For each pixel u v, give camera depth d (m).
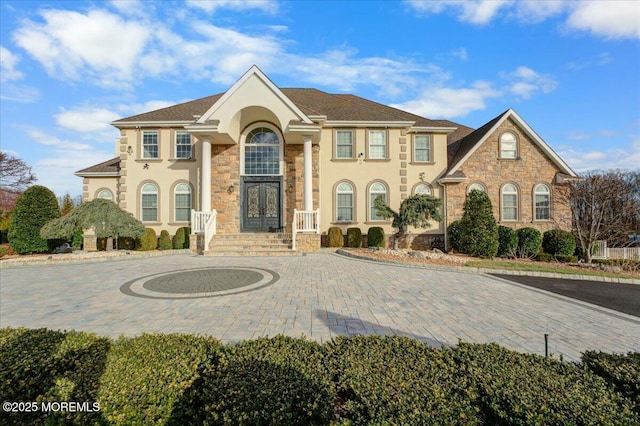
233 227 16.33
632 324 5.16
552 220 17.64
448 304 6.18
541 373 2.43
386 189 17.33
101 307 5.89
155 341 2.95
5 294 6.91
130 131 17.09
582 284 8.25
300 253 13.89
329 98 20.30
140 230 13.82
